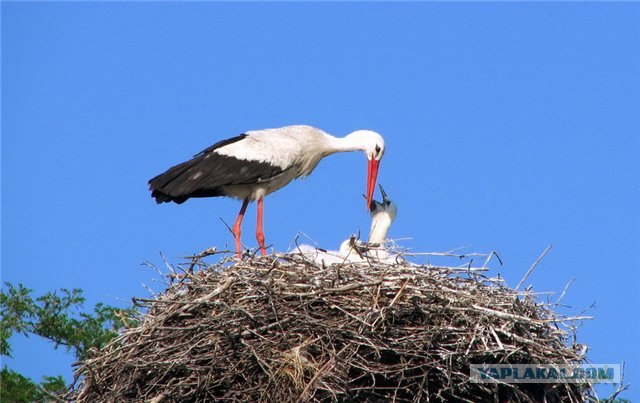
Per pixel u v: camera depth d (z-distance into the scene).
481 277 15.32
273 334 14.75
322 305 14.92
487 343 14.52
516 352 14.59
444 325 14.63
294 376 14.38
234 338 14.66
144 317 15.69
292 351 14.48
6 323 20.53
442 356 14.30
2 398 19.67
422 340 14.45
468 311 14.61
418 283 14.86
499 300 15.10
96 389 15.23
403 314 14.73
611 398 15.28
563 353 14.97
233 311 14.77
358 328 14.52
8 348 20.41
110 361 15.22
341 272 15.11
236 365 14.69
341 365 14.39
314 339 14.60
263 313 14.77
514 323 14.66
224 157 19.56
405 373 14.54
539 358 14.73
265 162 19.58
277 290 14.91
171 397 14.91
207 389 14.66
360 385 14.70
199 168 19.55
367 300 14.80
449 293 14.78
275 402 14.45
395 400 14.69
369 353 14.57
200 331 14.91
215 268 15.66
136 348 15.10
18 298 20.83
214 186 19.50
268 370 14.55
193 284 15.48
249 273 15.33
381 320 14.47
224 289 15.04
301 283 15.06
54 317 20.66
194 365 14.73
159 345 15.11
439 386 14.69
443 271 15.29
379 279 14.78
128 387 15.01
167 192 19.52
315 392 14.38
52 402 17.45
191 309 15.11
